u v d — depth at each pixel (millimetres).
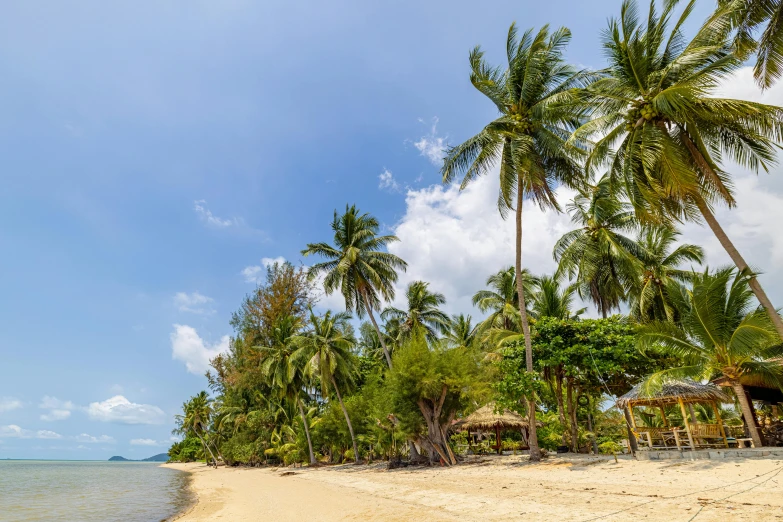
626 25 16906
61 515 21562
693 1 15312
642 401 18938
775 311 14719
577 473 16500
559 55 20297
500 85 21547
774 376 17656
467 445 38375
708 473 13508
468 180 21875
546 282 29438
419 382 24688
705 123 16172
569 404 26422
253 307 57719
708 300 17266
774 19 13258
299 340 38594
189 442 120062
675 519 8820
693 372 17203
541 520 9891
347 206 36125
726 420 30859
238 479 38594
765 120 14344
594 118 17750
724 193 16062
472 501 13125
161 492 33125
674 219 17719
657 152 15555
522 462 21594
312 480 27781
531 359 21297
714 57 15398
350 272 34531
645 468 15695
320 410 48562
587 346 22219
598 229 27547
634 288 28297
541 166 21000
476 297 38781
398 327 44344
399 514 12430
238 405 60812
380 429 31328
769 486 10992
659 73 16203
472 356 26641
